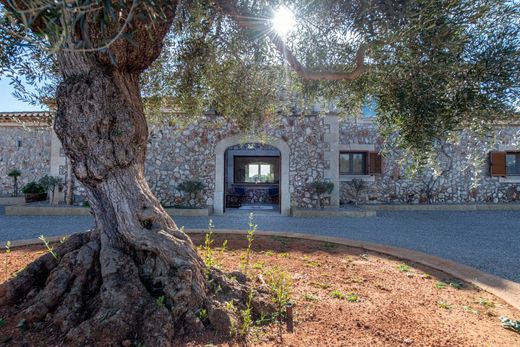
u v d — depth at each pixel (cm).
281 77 475
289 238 579
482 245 600
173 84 467
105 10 108
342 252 475
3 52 287
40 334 204
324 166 1020
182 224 810
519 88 229
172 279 231
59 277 236
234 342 205
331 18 268
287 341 210
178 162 1019
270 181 1617
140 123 272
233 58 433
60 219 852
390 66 274
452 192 1188
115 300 211
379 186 1183
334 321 241
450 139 269
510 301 295
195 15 263
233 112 516
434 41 221
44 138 1170
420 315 259
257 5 276
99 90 240
